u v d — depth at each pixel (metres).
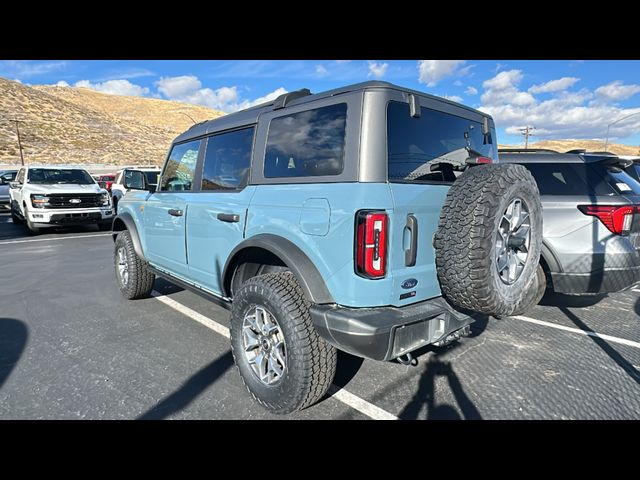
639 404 2.76
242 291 2.70
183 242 3.67
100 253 8.31
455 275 2.28
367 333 2.10
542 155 4.36
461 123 2.92
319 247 2.31
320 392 2.49
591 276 3.86
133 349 3.60
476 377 3.13
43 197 10.32
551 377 3.12
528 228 2.56
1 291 5.46
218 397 2.83
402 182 2.35
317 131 2.49
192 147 3.76
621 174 4.15
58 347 3.63
